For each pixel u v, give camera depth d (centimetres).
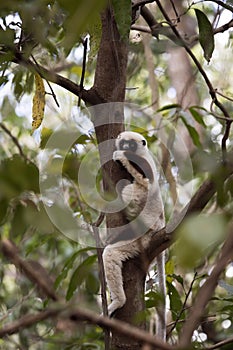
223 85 1183
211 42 548
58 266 938
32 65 510
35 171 255
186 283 827
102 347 727
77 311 224
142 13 671
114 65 560
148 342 218
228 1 568
